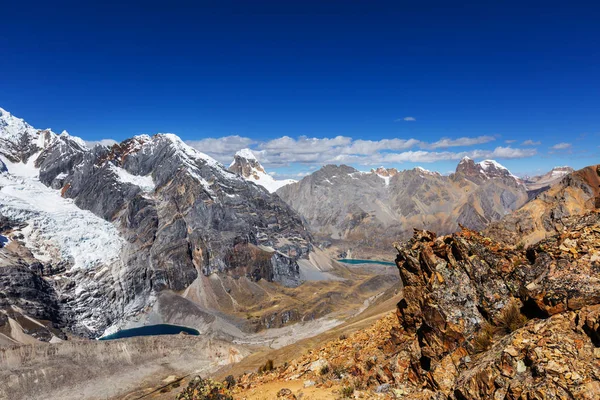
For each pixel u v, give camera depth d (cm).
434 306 1864
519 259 1828
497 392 1334
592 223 1719
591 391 1127
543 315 1520
